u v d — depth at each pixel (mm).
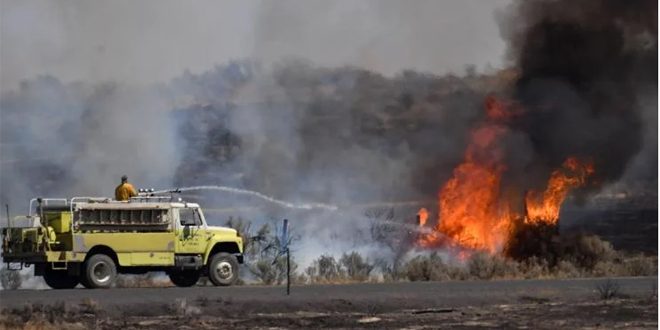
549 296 62531
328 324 54188
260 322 54500
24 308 55906
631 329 52656
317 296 60406
